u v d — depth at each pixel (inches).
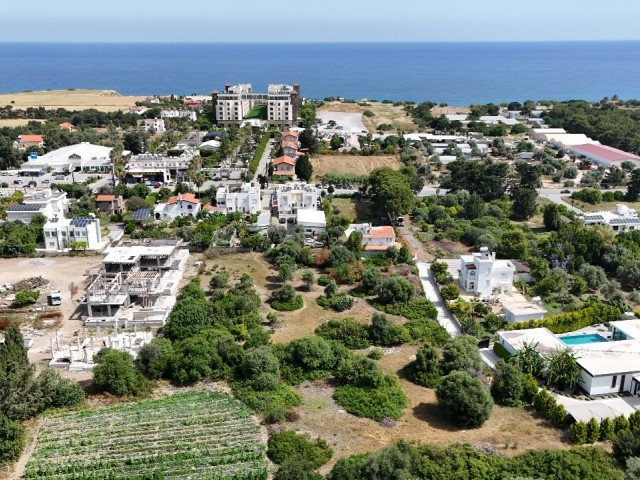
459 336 4749.0
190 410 3924.7
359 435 3683.6
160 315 5221.5
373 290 5767.7
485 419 3774.6
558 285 5792.3
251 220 7770.7
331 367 4451.3
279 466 3344.0
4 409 3695.9
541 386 4281.5
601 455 3400.6
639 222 7603.4
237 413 3897.6
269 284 5984.3
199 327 4845.0
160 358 4360.2
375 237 6811.0
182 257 6382.9
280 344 4653.1
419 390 4217.5
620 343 4581.7
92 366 4421.8
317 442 3558.1
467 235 7224.4
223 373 4340.6
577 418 3821.4
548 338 4694.9
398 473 3149.6
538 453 3422.7
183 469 3358.8
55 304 5457.7
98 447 3535.9
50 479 3257.9
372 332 4889.3
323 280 5994.1
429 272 6407.5
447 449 3435.0
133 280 5477.4
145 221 7667.3
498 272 5802.2
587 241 6609.3
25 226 6973.4
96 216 7824.8
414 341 4901.6
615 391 4195.4
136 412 3905.0
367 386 4188.0
